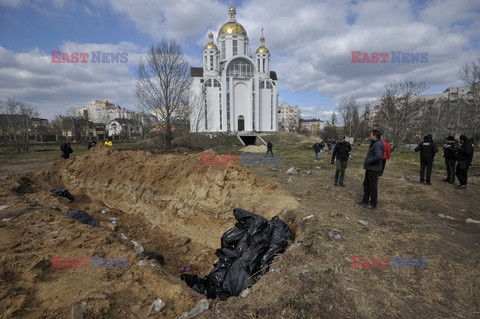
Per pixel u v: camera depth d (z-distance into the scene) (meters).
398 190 7.72
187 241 7.38
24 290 3.27
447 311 2.79
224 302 3.05
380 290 3.11
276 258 3.97
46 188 10.26
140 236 7.72
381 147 5.91
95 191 10.10
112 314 3.02
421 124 35.56
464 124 34.97
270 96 54.69
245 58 51.09
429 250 4.00
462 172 7.89
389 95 25.73
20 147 30.55
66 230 5.26
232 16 56.62
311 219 5.29
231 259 4.36
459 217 5.59
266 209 6.29
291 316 2.66
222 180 7.41
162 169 9.15
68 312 2.94
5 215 6.02
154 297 3.39
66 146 14.09
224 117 50.31
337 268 3.50
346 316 2.70
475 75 27.17
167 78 26.98
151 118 29.45
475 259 3.73
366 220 5.35
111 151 11.53
